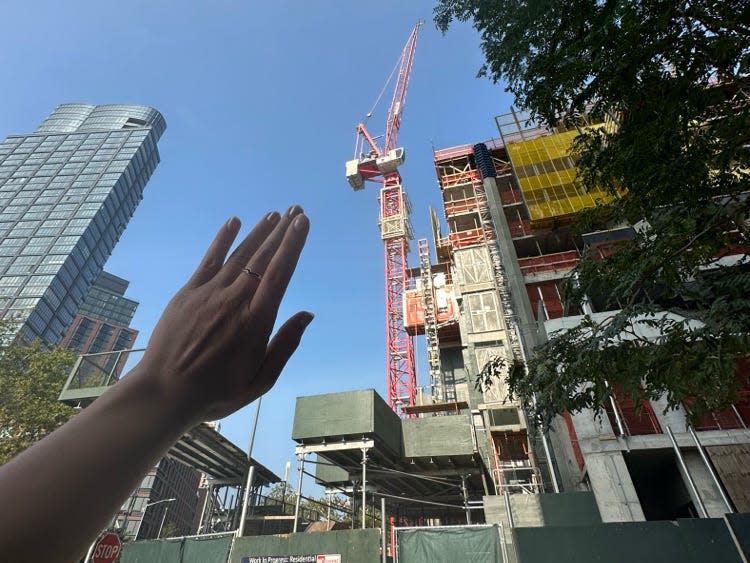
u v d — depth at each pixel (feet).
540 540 37.96
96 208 424.46
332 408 84.23
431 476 92.27
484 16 27.25
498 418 87.20
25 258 380.17
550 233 121.29
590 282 29.89
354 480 97.40
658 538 35.76
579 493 57.47
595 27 22.72
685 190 23.63
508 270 115.65
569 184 124.06
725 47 19.97
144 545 58.44
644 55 20.95
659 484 69.62
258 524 135.23
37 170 467.52
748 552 33.12
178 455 103.04
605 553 36.24
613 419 60.03
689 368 24.67
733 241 24.81
